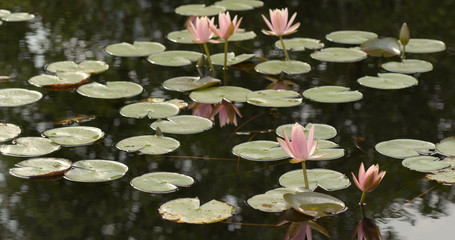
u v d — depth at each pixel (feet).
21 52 15.69
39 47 16.11
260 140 11.04
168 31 17.74
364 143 10.91
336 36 17.24
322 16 19.22
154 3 20.84
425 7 20.18
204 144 10.93
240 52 16.25
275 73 14.55
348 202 8.95
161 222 8.46
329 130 11.23
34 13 19.35
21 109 12.30
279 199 8.92
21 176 9.62
